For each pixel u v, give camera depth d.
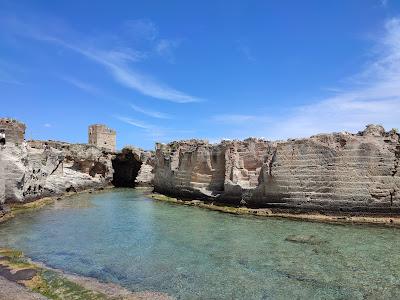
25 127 40.53
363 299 15.45
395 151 30.39
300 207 33.00
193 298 15.80
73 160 64.75
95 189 64.94
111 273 18.97
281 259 20.88
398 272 18.53
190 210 39.97
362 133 32.12
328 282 17.34
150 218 34.72
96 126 77.31
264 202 35.72
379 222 29.20
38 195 44.91
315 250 22.56
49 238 26.33
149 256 21.83
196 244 24.45
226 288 16.83
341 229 27.94
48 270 19.22
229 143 41.62
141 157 74.88
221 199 40.81
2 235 27.14
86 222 32.59
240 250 22.81
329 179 31.72
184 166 49.12
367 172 30.61
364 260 20.47
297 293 16.17
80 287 16.95
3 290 16.17
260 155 39.47
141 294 16.22
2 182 34.66
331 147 32.09
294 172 33.56
